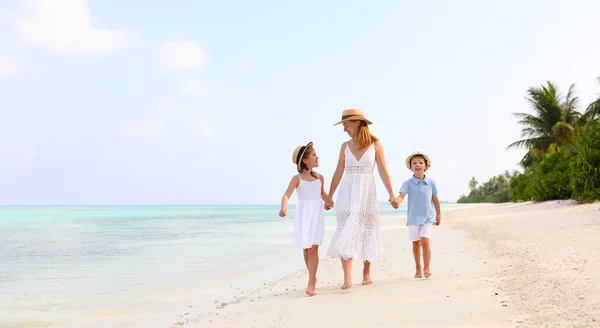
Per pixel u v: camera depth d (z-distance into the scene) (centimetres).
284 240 1520
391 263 757
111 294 626
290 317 426
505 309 394
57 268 884
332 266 797
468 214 2842
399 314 402
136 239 1602
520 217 1752
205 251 1168
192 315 493
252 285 670
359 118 548
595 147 2006
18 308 545
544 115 4156
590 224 1105
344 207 552
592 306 379
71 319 492
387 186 564
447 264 689
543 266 588
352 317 405
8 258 1051
